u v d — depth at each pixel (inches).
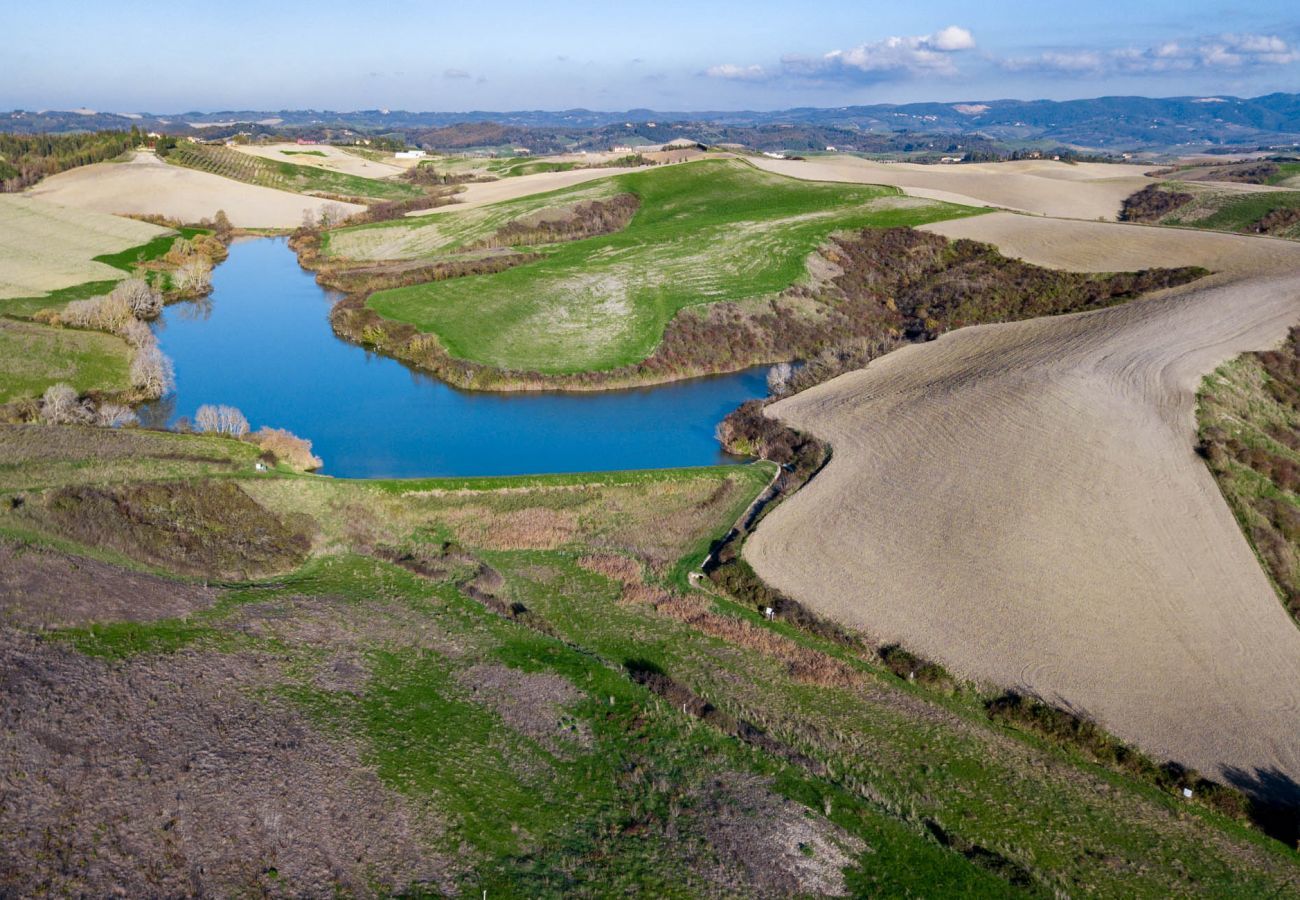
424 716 1207.6
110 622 1277.1
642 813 1072.2
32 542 1462.8
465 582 1610.5
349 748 1112.2
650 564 1713.8
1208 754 1219.9
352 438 2303.2
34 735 994.7
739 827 1057.5
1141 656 1397.6
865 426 2209.6
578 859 986.1
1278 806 1143.6
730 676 1378.0
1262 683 1346.0
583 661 1382.9
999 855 1056.8
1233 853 1083.3
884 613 1505.9
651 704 1288.1
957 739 1255.5
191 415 2399.1
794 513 1827.0
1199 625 1465.3
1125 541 1660.9
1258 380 2299.5
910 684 1364.4
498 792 1080.8
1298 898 1021.2
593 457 2245.3
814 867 1007.0
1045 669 1370.6
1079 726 1248.8
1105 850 1075.3
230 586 1505.9
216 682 1189.7
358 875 917.2
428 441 2304.4
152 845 894.4
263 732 1108.5
